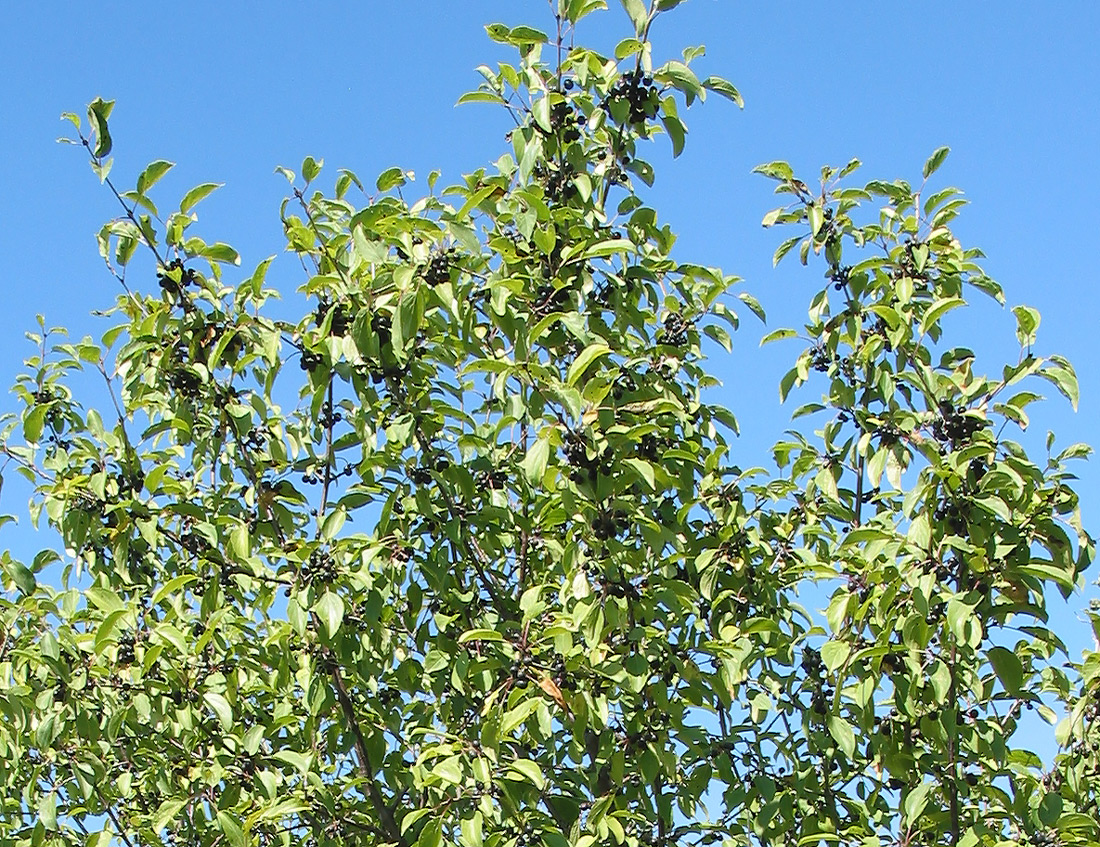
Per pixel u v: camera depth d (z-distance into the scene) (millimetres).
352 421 7449
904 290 6867
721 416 7801
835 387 7371
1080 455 6344
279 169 7102
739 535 7312
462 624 7203
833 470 7531
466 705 7078
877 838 6219
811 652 7156
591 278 6988
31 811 7676
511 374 6148
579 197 7301
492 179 7336
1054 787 6277
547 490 6418
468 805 6316
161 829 6816
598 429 6184
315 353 7203
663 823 7000
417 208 7328
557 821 6695
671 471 7250
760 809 6852
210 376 7020
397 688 7262
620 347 7199
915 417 6645
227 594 7207
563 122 7195
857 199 7434
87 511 7070
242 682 7410
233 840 6309
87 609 7168
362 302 6840
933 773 6551
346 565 6586
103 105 6676
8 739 6762
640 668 6367
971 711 6469
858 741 7250
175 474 7965
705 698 7035
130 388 7980
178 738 6973
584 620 6152
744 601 7238
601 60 7055
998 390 6414
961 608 5691
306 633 6617
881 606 6000
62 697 6738
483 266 6914
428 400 6984
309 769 6734
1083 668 6035
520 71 7109
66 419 8164
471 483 6988
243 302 7219
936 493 6125
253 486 7355
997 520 6172
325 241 7082
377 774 7148
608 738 6730
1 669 6711
